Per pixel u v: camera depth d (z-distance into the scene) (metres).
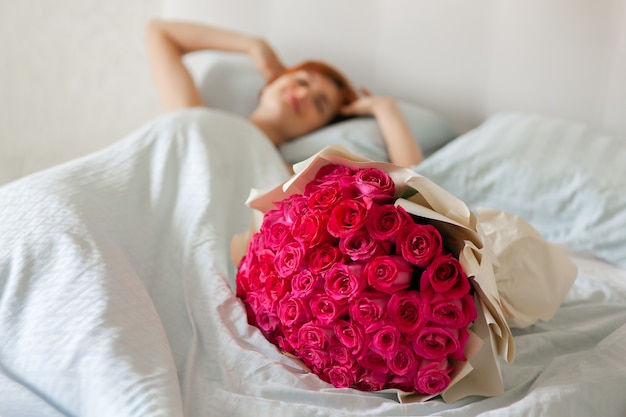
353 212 0.88
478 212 1.17
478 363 0.90
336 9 2.35
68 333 0.87
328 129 2.06
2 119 2.42
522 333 1.11
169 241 1.24
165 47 2.15
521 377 0.96
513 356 0.89
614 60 2.13
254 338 0.97
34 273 0.98
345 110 2.15
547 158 1.66
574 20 2.15
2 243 1.04
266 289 0.94
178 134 1.50
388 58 2.34
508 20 2.22
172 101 2.04
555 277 1.10
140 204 1.30
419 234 0.86
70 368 0.83
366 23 2.34
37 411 0.78
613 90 2.14
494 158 1.68
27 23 2.40
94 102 2.45
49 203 1.12
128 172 1.35
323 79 2.13
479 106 2.28
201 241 1.19
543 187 1.62
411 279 0.88
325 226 0.90
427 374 0.86
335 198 0.90
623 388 0.93
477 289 0.87
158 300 1.12
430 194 0.89
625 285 1.31
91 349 0.83
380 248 0.87
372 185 0.89
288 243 0.93
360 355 0.86
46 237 1.02
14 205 1.14
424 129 2.10
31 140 2.43
